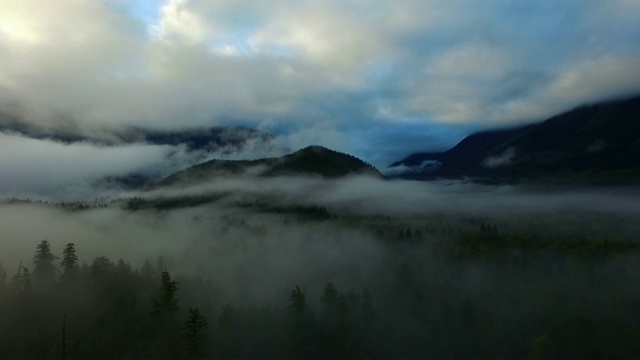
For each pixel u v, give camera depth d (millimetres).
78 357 103500
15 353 105250
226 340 112750
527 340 131000
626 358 117688
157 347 105875
